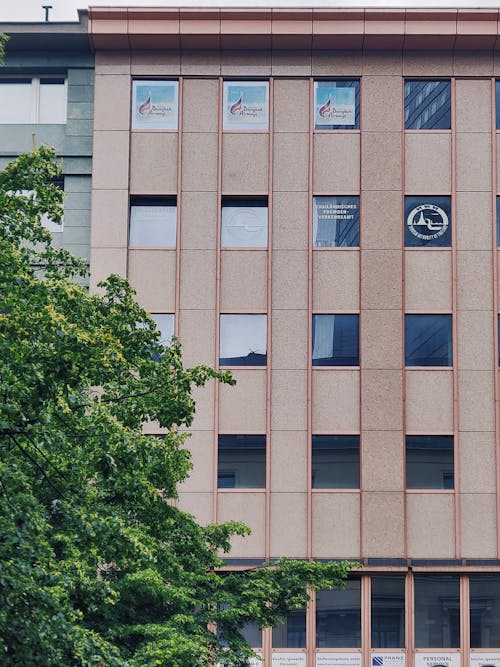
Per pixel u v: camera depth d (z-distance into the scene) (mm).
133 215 36469
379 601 34594
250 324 35844
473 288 36000
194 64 36875
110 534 16406
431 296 35938
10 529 14617
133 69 36875
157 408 19625
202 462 35000
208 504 34812
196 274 35969
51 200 18422
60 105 37625
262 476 35125
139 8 36438
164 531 22641
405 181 36406
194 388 35344
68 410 16172
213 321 35750
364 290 35875
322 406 35438
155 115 36750
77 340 15180
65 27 36781
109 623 21234
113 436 16531
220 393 35438
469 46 36781
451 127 36656
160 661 19531
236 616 22734
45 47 37188
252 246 36188
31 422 15539
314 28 36469
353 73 36812
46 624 14727
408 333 35844
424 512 34938
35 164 18250
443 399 35469
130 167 36500
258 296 35938
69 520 16484
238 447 35188
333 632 34312
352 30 36438
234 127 36688
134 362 19812
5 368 14750
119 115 36688
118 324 20109
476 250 36156
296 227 36188
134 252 36094
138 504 21203
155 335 20391
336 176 36406
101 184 36375
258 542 34719
